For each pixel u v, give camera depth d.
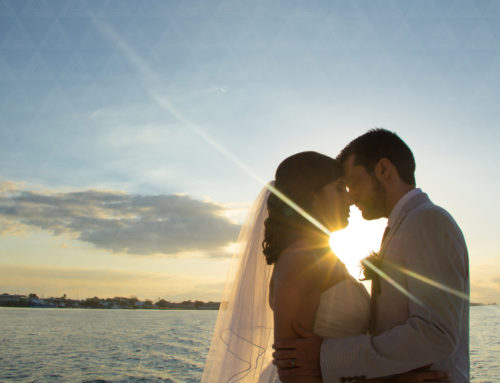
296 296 1.53
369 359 1.43
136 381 10.48
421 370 1.57
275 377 1.84
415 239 1.58
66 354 15.16
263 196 2.07
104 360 13.69
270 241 1.67
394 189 1.84
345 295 1.62
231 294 2.00
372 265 1.73
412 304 1.52
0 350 16.20
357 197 1.90
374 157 1.85
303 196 1.68
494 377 9.51
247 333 1.90
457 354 1.62
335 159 1.95
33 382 10.42
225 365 1.90
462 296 1.49
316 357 1.48
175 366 12.52
